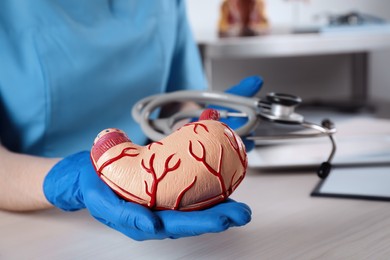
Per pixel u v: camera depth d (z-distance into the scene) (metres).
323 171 0.51
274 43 1.45
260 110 0.53
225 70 2.02
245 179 0.60
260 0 1.75
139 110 0.56
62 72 0.68
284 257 0.39
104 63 0.73
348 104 1.70
